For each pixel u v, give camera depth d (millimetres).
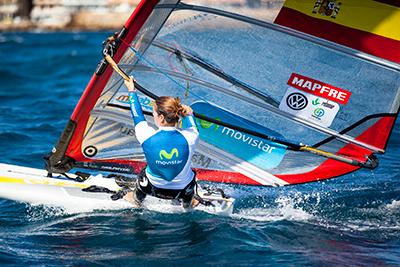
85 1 124125
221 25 26062
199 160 28312
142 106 27344
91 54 78625
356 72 25812
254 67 26531
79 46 90500
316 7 25312
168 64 26688
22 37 108062
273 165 27953
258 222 26672
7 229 25656
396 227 26500
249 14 25703
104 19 123250
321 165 27672
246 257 23172
